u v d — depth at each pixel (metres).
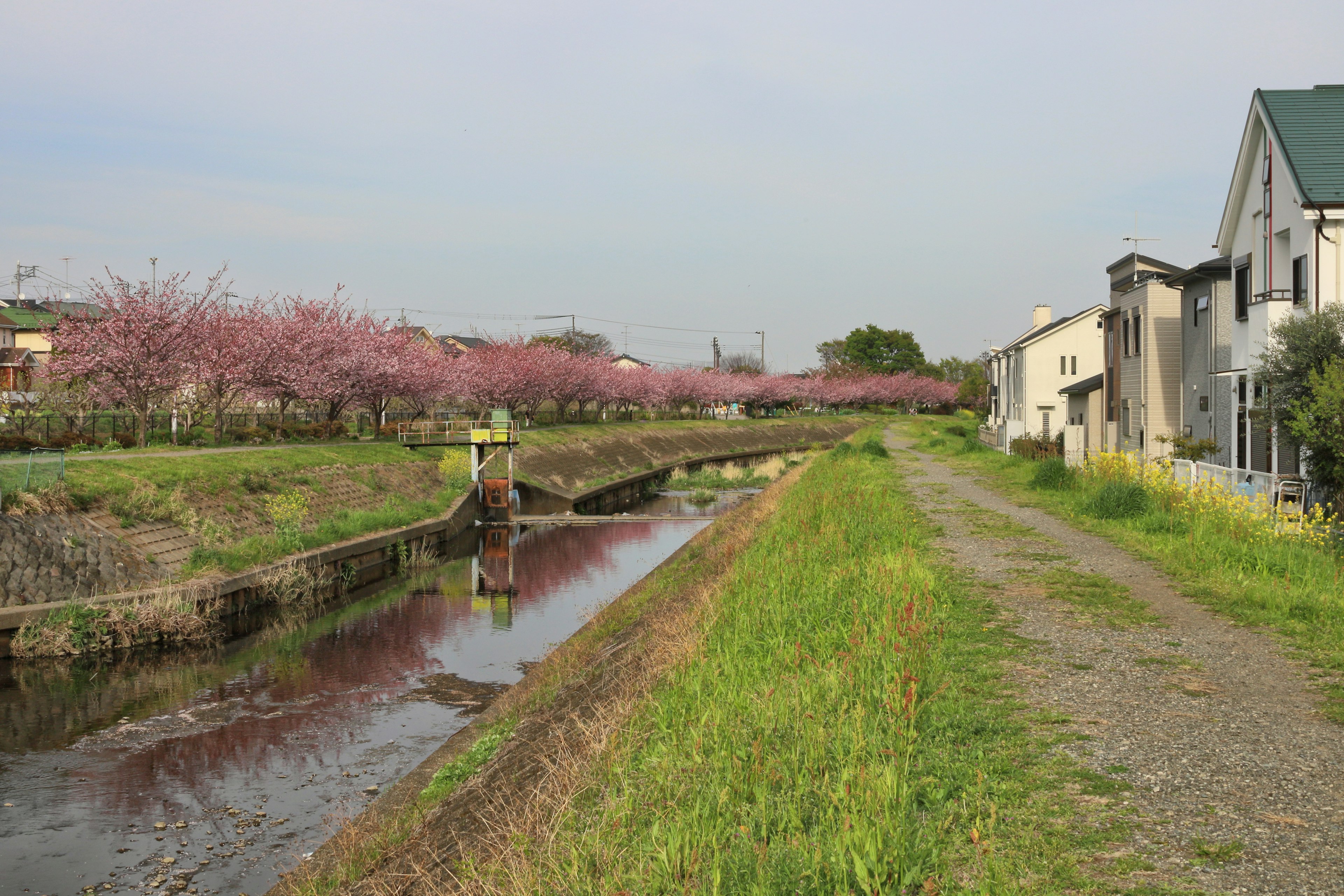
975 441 45.75
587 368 68.75
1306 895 4.21
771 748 6.10
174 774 11.49
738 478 55.50
